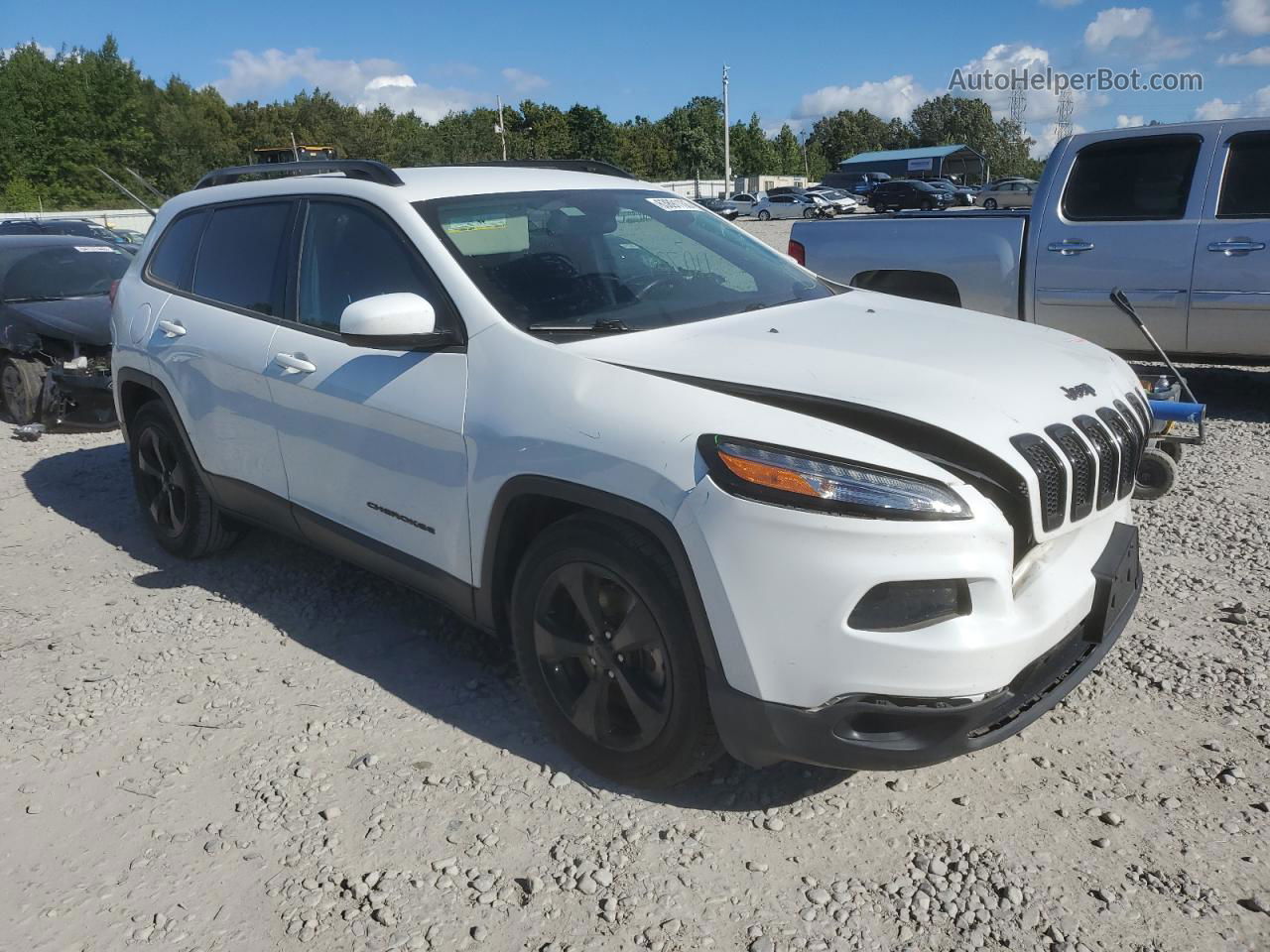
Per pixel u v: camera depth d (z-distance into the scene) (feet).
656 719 9.27
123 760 10.87
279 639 13.51
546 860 8.98
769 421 8.50
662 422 8.86
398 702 11.73
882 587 8.02
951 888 8.41
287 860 9.14
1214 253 21.71
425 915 8.38
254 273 13.94
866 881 8.55
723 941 7.97
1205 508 17.08
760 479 8.14
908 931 7.99
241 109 285.23
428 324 10.64
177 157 239.30
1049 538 8.73
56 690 12.41
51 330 25.46
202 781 10.41
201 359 14.32
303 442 12.74
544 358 10.05
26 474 22.20
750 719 8.52
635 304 11.28
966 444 8.34
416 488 11.21
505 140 209.36
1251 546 15.24
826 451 8.18
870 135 427.74
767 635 8.26
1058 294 23.53
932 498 8.00
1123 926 7.93
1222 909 8.05
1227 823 9.03
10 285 27.35
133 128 239.30
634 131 291.58
